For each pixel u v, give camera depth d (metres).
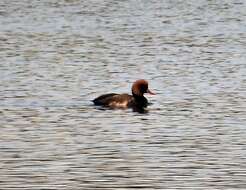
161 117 27.61
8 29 54.69
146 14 63.00
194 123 26.61
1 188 19.89
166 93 31.86
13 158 22.44
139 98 29.80
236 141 24.22
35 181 20.42
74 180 20.52
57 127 26.09
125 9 66.31
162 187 20.00
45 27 55.69
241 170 21.30
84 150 23.25
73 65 38.78
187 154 22.83
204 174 20.98
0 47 45.50
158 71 36.91
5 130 25.67
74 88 32.97
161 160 22.25
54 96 31.27
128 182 20.36
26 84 33.62
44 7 67.88
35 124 26.48
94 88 33.09
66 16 62.12
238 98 30.66
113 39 48.88
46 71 36.94
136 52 43.12
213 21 58.75
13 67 38.09
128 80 34.91
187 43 46.75
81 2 71.00
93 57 41.44
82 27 55.47
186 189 19.84
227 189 19.83
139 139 24.52
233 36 50.06
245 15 62.47
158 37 49.66
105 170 21.33
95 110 28.77
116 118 27.50
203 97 30.92
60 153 22.94
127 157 22.53
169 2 71.00
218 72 36.38
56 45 46.38
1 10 66.19
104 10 65.81
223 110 28.59
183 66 38.19
